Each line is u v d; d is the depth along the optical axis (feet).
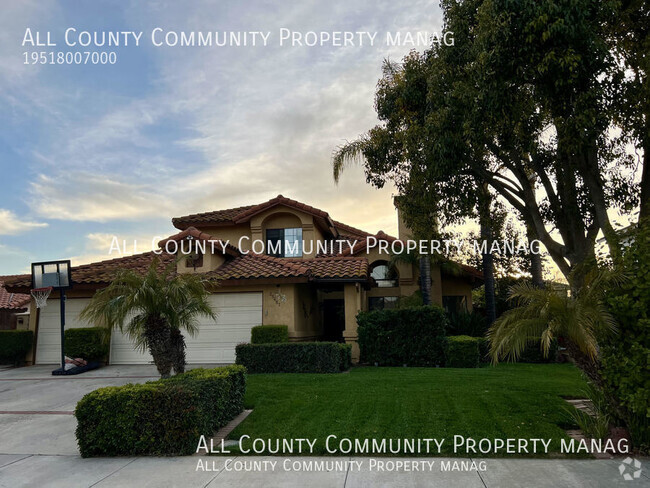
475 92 32.73
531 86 32.37
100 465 21.06
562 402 29.30
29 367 55.11
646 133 31.24
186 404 22.53
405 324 51.01
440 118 34.73
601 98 29.58
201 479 18.88
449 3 36.42
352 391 33.27
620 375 21.62
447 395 31.40
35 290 51.01
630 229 23.17
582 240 35.29
